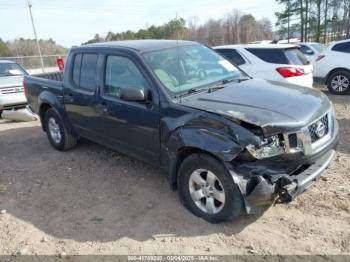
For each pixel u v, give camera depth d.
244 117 3.29
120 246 3.45
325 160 3.66
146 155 4.33
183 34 8.83
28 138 7.41
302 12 40.75
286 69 7.58
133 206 4.17
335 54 10.38
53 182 5.02
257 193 3.18
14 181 5.17
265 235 3.44
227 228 3.59
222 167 3.36
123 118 4.43
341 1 40.25
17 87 9.71
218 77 4.53
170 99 3.86
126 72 4.39
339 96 10.11
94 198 4.45
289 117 3.36
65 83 5.55
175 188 4.08
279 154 3.24
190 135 3.52
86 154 6.01
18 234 3.78
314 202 3.92
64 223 3.92
